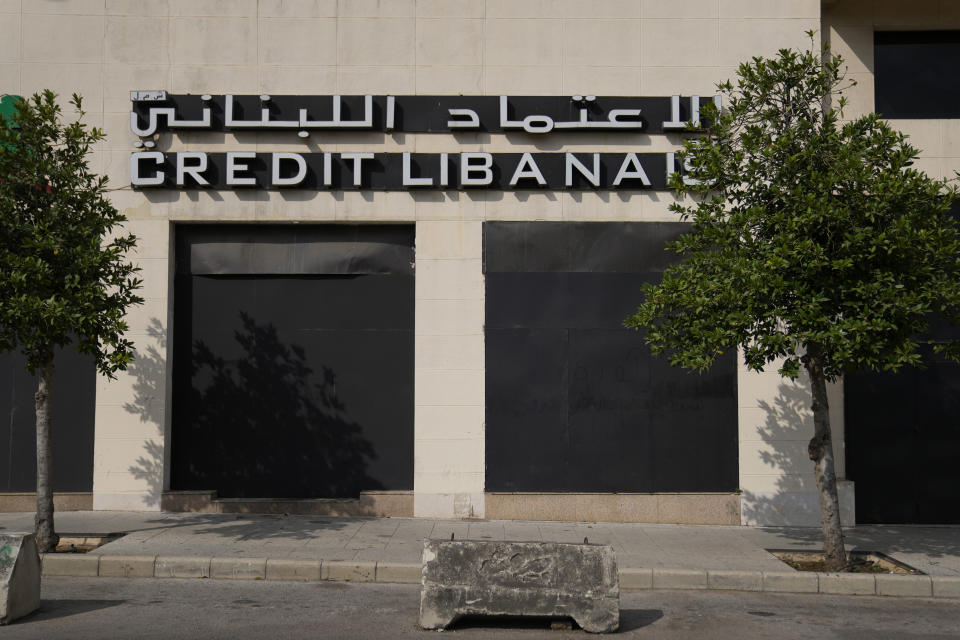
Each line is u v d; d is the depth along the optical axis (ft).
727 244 32.04
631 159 41.55
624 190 41.78
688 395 41.14
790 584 30.09
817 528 39.93
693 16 42.14
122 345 33.58
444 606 23.81
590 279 41.50
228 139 41.63
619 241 41.68
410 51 41.98
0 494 40.45
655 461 40.91
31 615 24.54
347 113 41.73
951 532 39.88
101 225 33.06
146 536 34.68
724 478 40.83
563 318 41.34
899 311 29.89
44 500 32.30
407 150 41.78
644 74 42.04
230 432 41.65
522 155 41.65
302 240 42.29
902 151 30.60
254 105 41.60
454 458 40.63
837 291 31.04
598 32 42.11
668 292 32.32
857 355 30.91
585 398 41.06
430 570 24.07
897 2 43.09
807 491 40.40
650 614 26.32
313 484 41.60
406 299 42.16
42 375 32.86
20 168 32.19
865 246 29.99
